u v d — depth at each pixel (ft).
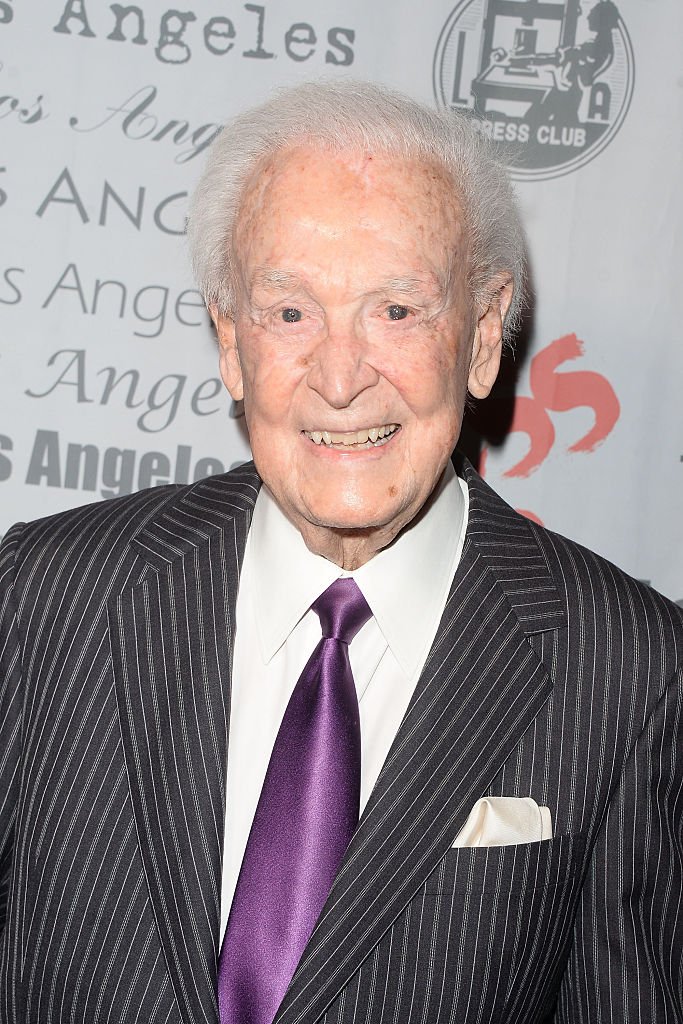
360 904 2.82
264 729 3.15
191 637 3.18
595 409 4.79
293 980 2.76
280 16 4.67
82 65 4.66
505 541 3.44
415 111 2.97
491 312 3.32
